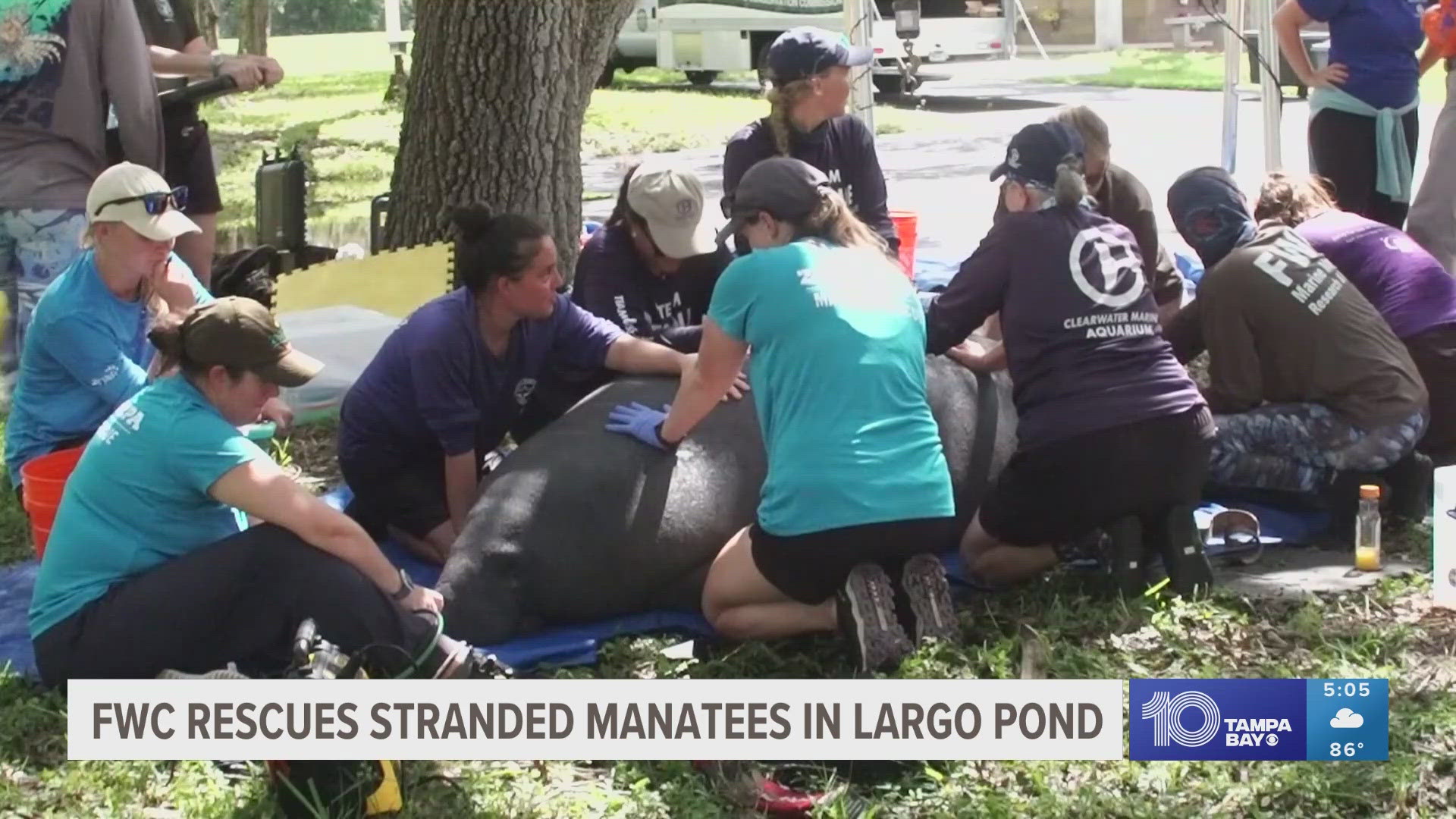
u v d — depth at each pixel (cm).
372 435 487
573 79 732
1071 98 2039
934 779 364
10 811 351
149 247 462
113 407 472
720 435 462
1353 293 514
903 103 2030
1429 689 401
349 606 374
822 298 409
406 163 738
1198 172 527
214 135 1827
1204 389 539
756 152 570
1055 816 346
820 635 434
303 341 628
